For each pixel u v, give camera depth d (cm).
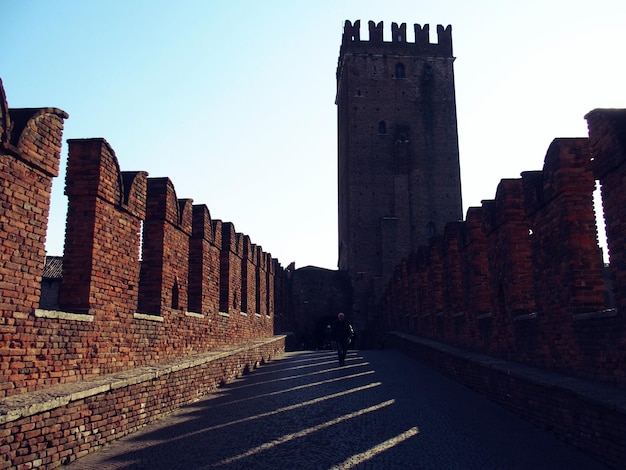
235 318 2642
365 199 7338
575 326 1186
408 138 7475
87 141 1213
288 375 2259
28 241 945
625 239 994
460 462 928
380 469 891
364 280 7106
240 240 2802
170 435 1123
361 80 7638
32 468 799
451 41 7838
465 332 2142
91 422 977
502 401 1429
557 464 906
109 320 1234
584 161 1244
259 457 962
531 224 1441
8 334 888
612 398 897
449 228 2412
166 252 1628
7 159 899
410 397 1612
